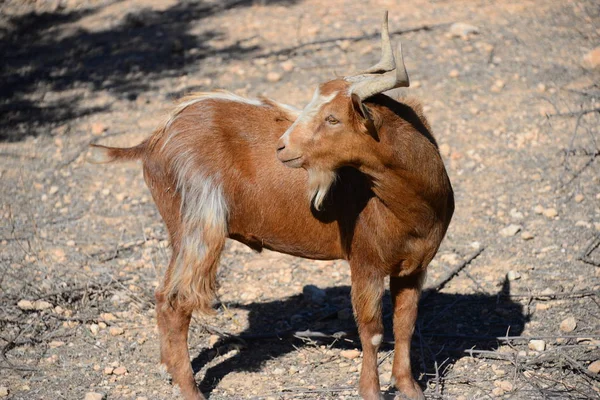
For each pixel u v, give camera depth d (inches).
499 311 244.2
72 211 329.1
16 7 578.6
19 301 254.2
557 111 366.9
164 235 305.3
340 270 279.6
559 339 225.1
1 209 331.0
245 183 200.5
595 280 254.8
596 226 285.3
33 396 209.9
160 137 207.0
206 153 200.1
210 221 198.4
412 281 198.8
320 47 456.4
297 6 524.4
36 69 483.5
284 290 268.2
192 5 549.6
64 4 580.1
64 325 247.4
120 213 326.0
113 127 402.3
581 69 404.8
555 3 486.0
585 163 326.6
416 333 234.4
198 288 200.1
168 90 432.1
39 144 392.5
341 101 172.1
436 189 182.1
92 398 202.8
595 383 203.8
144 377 219.6
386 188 179.2
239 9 530.6
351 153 174.4
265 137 202.4
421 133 179.6
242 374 220.7
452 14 484.1
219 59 458.9
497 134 357.7
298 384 213.6
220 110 204.5
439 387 206.2
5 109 432.8
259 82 423.8
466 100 389.1
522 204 307.3
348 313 249.4
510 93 391.9
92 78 463.5
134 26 524.7
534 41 440.1
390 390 205.8
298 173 197.2
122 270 280.8
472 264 273.6
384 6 507.5
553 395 196.9
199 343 237.9
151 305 257.1
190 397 204.1
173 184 202.7
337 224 197.0
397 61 157.9
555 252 274.5
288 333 236.1
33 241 303.0
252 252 293.7
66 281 270.7
